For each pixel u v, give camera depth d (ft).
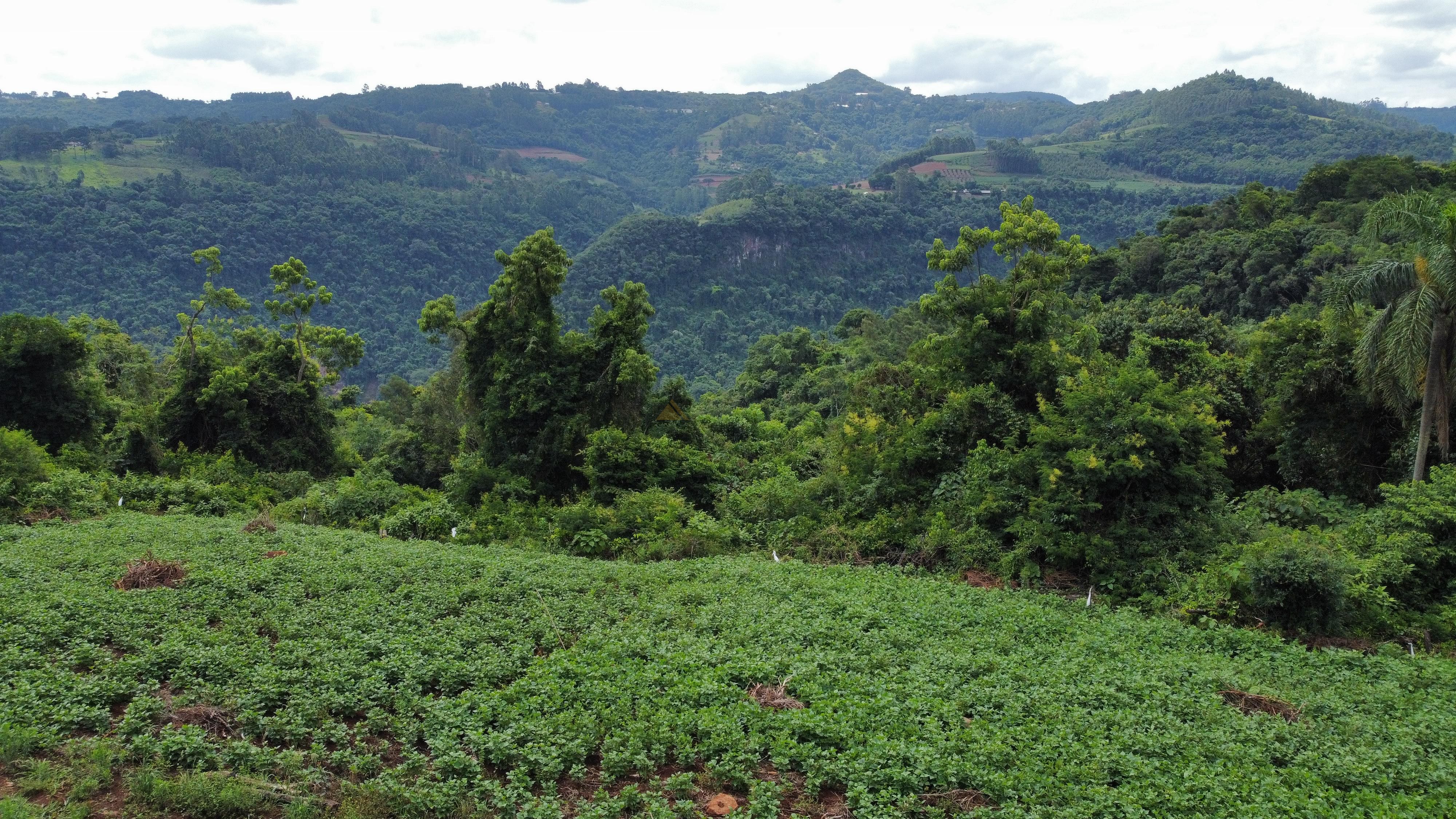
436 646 41.73
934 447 74.13
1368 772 32.04
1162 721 35.63
